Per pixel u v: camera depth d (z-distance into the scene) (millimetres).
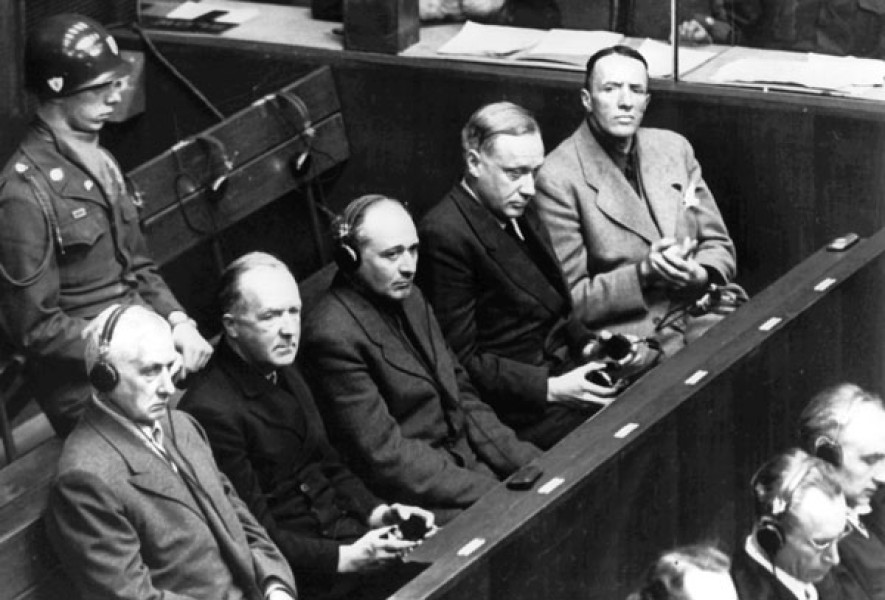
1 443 10133
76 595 9062
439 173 12945
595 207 12195
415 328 10836
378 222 10633
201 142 11812
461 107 12828
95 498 8930
